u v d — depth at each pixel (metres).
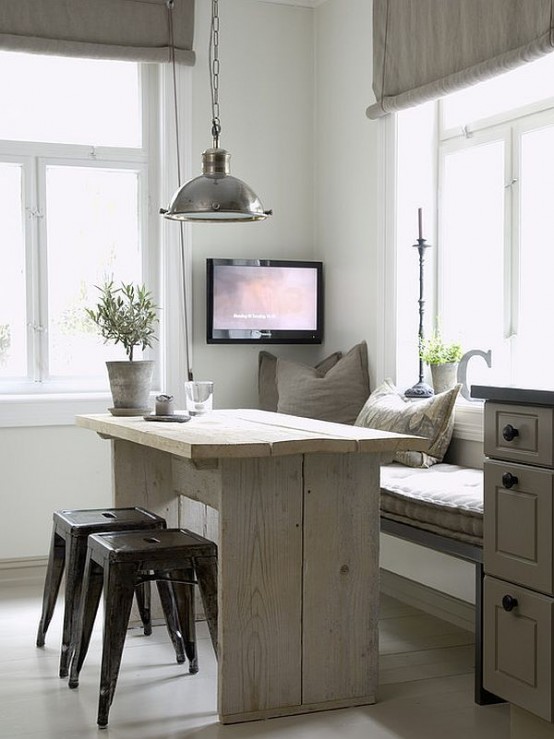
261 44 5.41
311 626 3.11
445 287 4.76
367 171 4.99
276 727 2.98
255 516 3.04
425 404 4.27
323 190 5.46
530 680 2.67
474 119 4.57
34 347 5.11
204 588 3.09
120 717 3.05
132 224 5.29
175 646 3.58
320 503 3.12
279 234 5.49
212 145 5.29
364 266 5.04
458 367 4.41
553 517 2.58
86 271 5.22
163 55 5.08
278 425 3.60
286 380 5.11
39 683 3.37
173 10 5.10
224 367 5.38
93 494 5.09
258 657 3.04
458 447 4.35
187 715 3.07
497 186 4.41
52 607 3.76
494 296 4.44
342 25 5.21
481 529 3.19
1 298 5.07
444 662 3.63
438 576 4.29
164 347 5.25
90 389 5.20
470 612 4.06
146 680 3.40
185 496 4.04
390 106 4.64
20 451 4.96
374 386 4.95
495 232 4.43
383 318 4.82
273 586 3.06
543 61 4.12
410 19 4.51
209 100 5.29
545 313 4.11
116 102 5.23
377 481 3.21
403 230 4.75
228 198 3.50
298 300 5.38
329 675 3.14
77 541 3.43
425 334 4.79
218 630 3.06
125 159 5.23
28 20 4.86
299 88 5.51
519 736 2.77
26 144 5.05
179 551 3.05
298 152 5.52
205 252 5.32
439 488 3.61
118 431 3.64
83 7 4.94
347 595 3.16
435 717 3.07
